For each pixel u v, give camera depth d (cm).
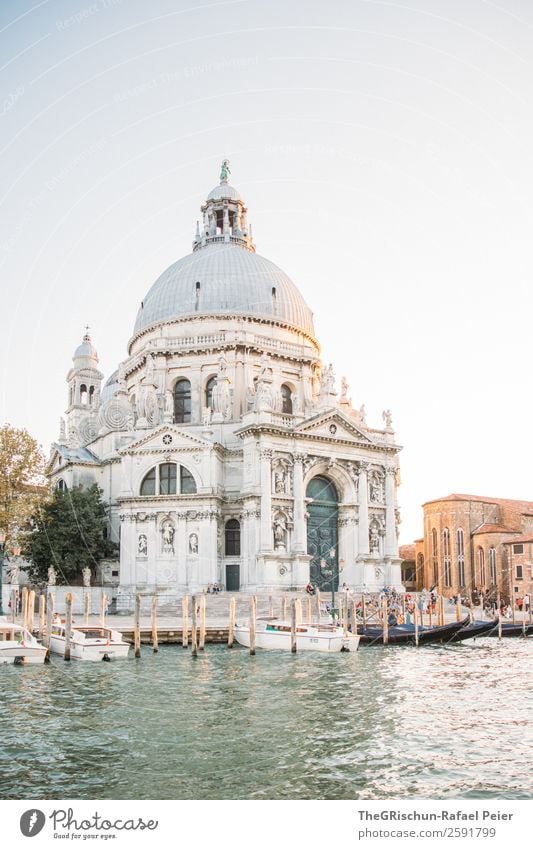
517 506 10388
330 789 2233
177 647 5175
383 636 5528
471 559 10031
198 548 7394
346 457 7988
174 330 8756
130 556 7481
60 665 4391
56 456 8650
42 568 7538
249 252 9488
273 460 7488
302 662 4609
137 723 2977
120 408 8581
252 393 8306
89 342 10756
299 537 7475
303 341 9169
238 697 3497
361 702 3416
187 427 8106
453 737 2792
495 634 6406
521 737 2795
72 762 2459
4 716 3081
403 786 2259
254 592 7162
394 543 8219
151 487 7656
